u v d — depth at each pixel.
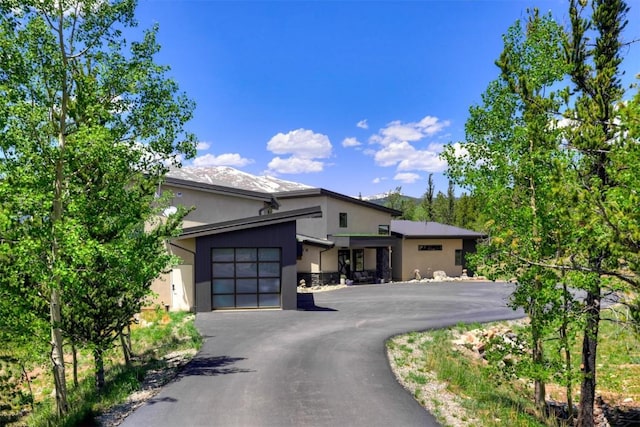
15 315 8.61
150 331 15.94
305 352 11.83
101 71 9.59
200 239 19.00
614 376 13.32
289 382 9.28
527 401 10.27
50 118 9.28
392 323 16.36
